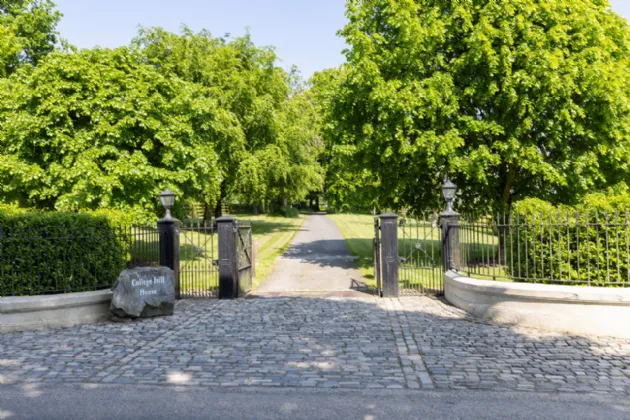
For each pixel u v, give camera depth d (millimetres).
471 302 8414
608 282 7031
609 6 13969
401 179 14078
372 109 13578
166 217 10523
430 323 7688
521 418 4035
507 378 5043
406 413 4148
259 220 45531
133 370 5395
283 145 27469
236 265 10523
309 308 9078
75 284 8414
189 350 6223
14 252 7973
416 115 13016
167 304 8516
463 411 4191
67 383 4973
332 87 15664
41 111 13719
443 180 14844
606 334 6629
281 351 6137
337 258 18016
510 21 12031
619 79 11805
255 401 4449
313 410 4227
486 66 12383
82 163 13359
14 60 20500
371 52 13344
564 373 5180
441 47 13555
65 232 8258
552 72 11188
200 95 18766
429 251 20219
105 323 7906
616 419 4004
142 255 10070
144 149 15359
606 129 12188
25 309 7359
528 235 8469
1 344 6570
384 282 10242
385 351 6105
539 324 7191
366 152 13773
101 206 13297
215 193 26125
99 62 14852
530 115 11859
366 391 4691
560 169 12305
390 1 13109
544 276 8250
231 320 8070
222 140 22891
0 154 14477
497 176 15195
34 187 14086
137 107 14750
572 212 7934
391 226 10320
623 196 7738
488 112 13328
